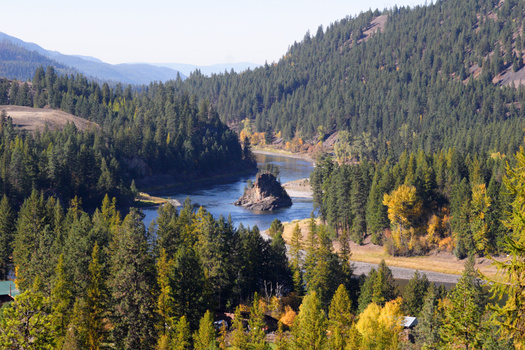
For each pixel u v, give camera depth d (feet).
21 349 92.94
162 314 183.11
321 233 261.24
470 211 355.15
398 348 167.22
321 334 164.96
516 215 55.11
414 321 202.39
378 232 394.93
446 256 365.81
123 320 168.04
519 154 57.06
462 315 102.63
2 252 299.79
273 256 276.00
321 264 255.09
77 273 202.39
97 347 162.20
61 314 168.14
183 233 281.95
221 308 245.24
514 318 54.80
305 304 206.18
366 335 175.52
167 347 162.71
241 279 253.24
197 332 185.57
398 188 379.55
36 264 217.77
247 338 177.99
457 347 103.91
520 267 53.88
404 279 318.45
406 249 374.22
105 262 214.28
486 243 347.97
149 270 178.19
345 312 200.13
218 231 246.68
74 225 281.33
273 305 238.89
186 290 199.21
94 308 166.40
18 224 312.50
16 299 95.71
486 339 97.60
